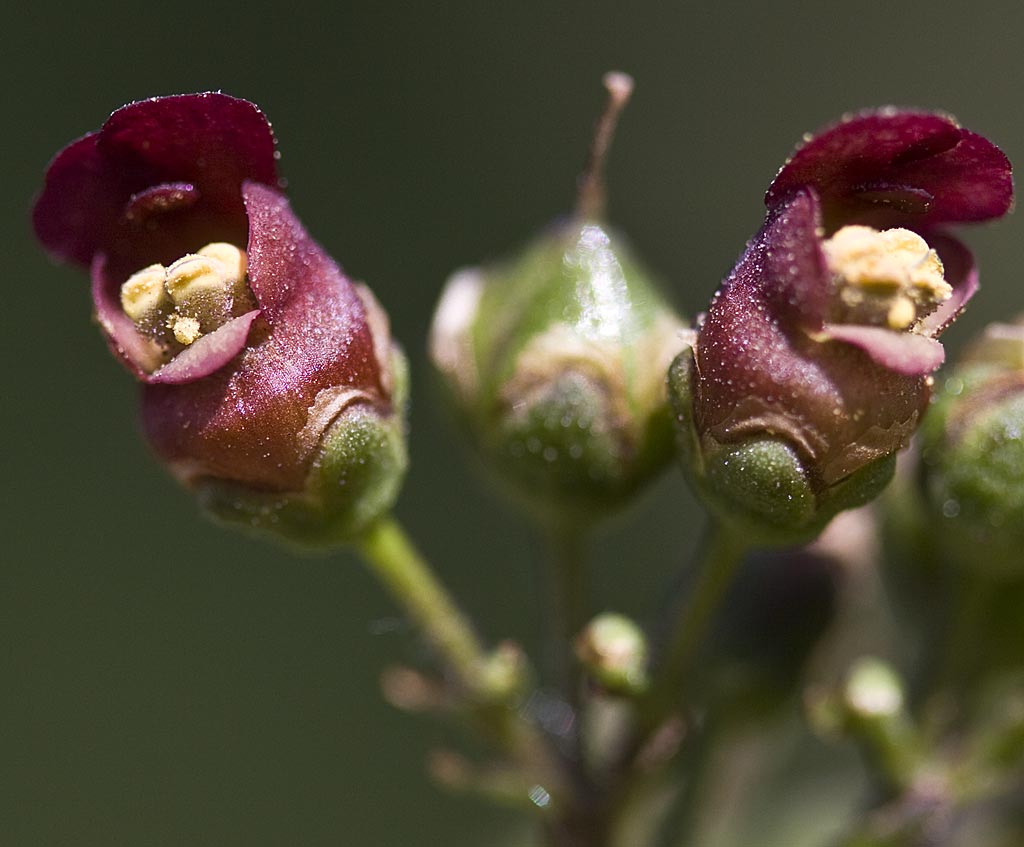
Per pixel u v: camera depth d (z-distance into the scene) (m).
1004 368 0.08
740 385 0.07
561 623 0.08
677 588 0.08
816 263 0.07
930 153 0.07
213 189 0.07
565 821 0.08
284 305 0.07
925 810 0.08
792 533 0.07
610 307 0.08
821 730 0.08
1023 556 0.08
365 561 0.08
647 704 0.08
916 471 0.08
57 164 0.07
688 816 0.08
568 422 0.08
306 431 0.07
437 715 0.08
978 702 0.08
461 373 0.08
